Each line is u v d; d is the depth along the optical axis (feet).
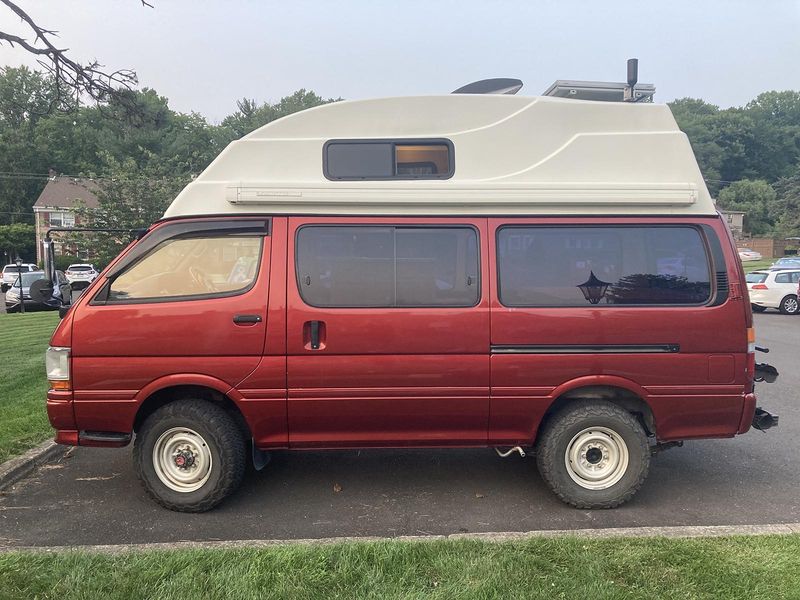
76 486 14.80
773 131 287.48
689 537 11.15
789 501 13.88
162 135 161.79
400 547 10.59
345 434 13.15
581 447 13.25
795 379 27.35
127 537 12.09
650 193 13.04
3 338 36.19
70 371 12.57
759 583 9.52
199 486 13.12
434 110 13.53
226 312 12.57
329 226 12.91
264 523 12.75
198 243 12.98
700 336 12.85
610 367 12.81
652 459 16.81
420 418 13.00
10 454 16.07
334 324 12.62
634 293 13.00
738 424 13.12
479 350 12.77
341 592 9.29
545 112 13.56
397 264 12.87
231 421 13.16
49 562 10.18
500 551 10.45
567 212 13.10
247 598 9.07
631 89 15.44
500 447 14.03
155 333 12.51
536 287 12.94
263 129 13.42
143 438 13.01
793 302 61.00
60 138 176.76
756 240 189.88
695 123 280.72
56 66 23.35
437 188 12.92
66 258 107.24
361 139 13.38
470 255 12.95
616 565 10.03
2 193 173.27
